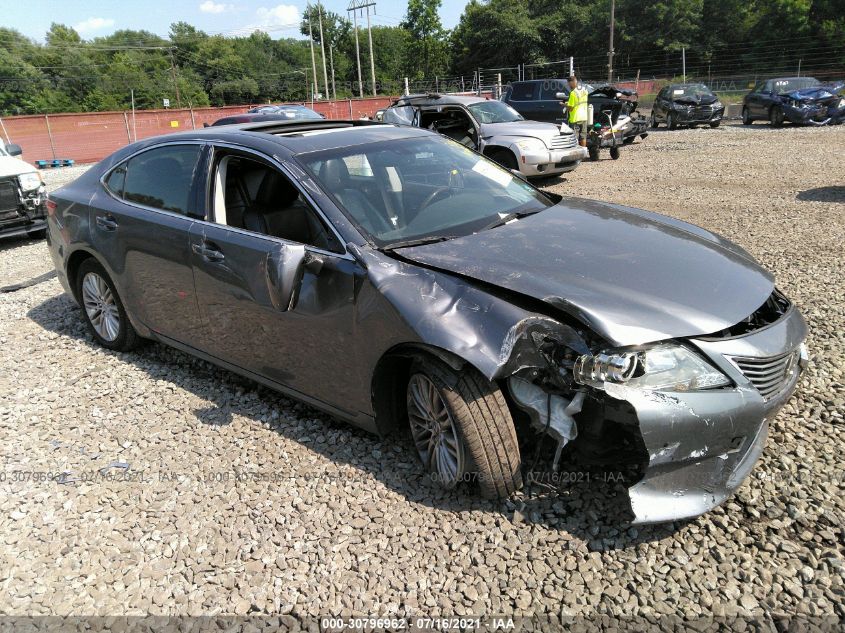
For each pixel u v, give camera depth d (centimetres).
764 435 273
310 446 338
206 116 3388
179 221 381
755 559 242
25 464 346
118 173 446
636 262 288
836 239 655
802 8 5562
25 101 7206
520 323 246
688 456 243
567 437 257
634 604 227
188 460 337
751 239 682
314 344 315
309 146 357
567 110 1416
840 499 268
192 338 396
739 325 270
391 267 289
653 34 6444
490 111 1201
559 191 1073
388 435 335
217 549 271
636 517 239
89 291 482
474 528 268
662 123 2242
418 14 7975
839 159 1185
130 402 405
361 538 270
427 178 365
